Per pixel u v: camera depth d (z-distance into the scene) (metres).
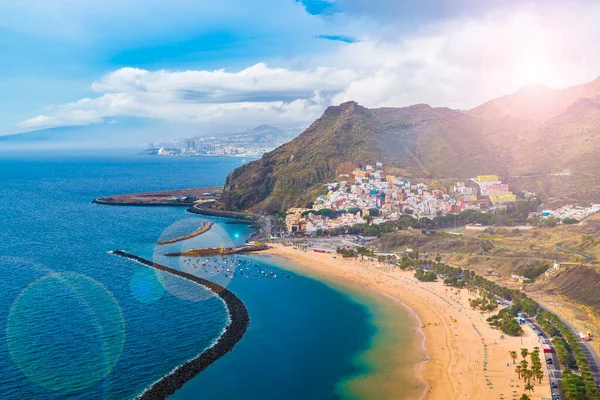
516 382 170.62
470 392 166.00
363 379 178.00
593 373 171.88
